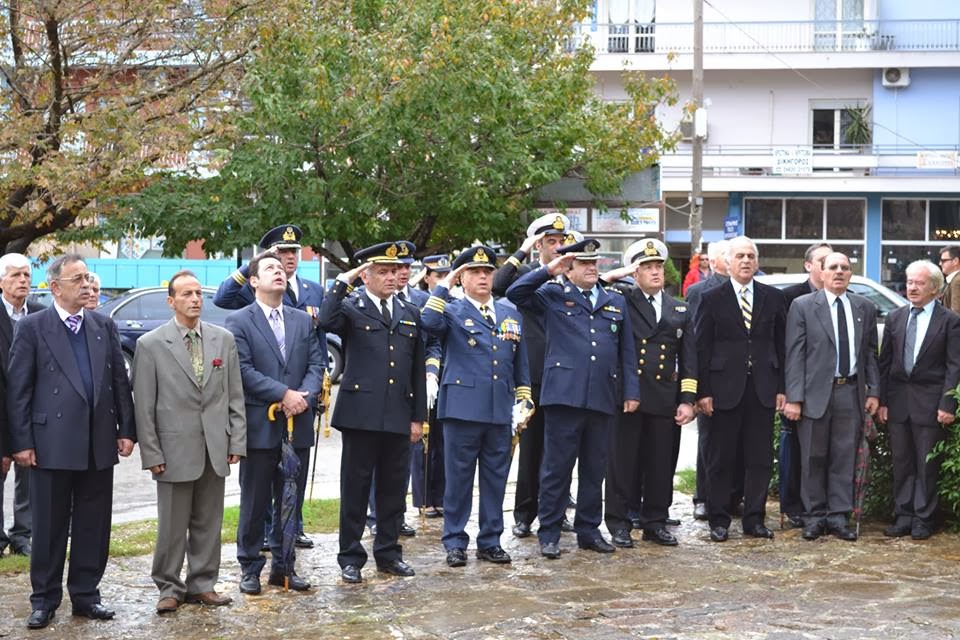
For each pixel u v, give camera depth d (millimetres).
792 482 9516
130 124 15070
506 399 8250
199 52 17172
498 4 18844
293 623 6723
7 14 15945
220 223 17547
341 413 7672
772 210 30641
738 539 9086
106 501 7035
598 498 8680
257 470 7449
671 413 8891
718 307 9102
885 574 7859
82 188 14906
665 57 30281
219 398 7148
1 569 8070
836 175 29750
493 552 8258
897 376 9203
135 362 7078
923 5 30594
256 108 16844
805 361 9156
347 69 17312
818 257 9625
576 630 6512
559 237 8961
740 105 30812
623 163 19719
